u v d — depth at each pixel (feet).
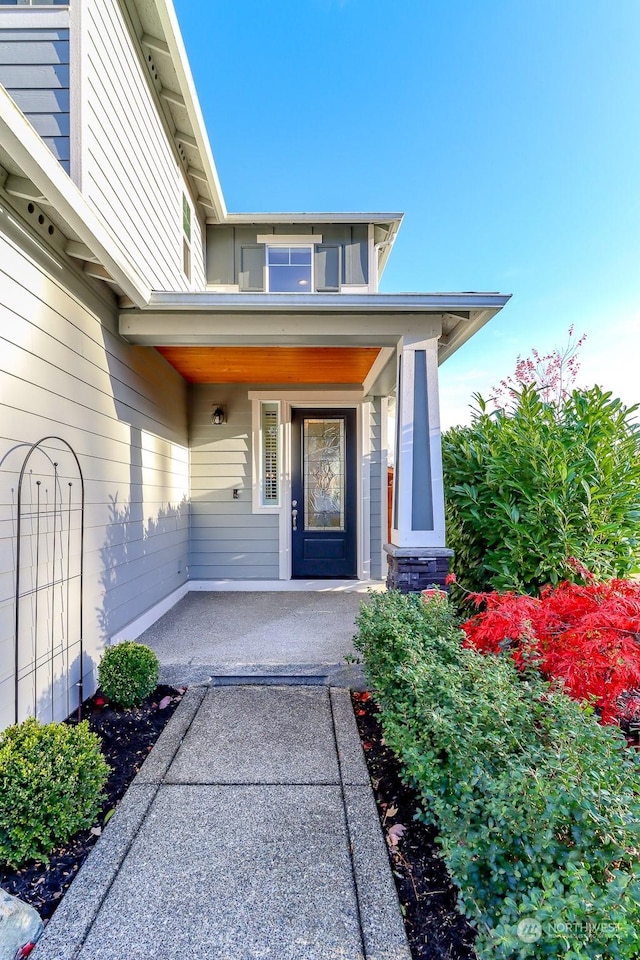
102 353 10.15
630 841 3.80
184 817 6.15
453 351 12.91
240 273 21.36
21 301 7.26
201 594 17.12
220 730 8.25
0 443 6.77
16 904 4.61
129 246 11.57
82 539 8.70
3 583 6.82
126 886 5.08
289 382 17.87
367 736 8.19
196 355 14.15
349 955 4.35
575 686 6.22
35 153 6.22
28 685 7.36
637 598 7.11
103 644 10.07
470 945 4.41
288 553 18.02
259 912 4.79
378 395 18.16
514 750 5.06
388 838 5.81
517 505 10.93
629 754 4.70
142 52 12.65
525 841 4.22
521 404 11.90
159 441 14.15
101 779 6.04
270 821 6.09
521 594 9.41
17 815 5.27
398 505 11.57
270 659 10.30
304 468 18.48
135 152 12.09
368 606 9.34
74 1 9.00
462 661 6.58
